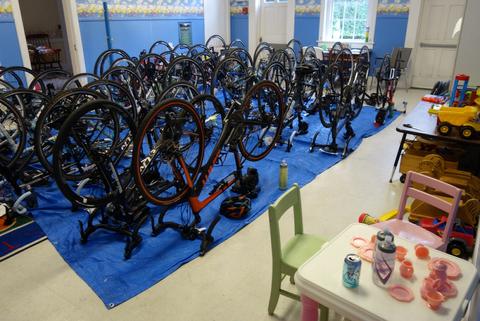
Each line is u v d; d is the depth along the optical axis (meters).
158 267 2.26
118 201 2.44
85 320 1.89
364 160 3.97
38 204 3.00
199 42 8.62
